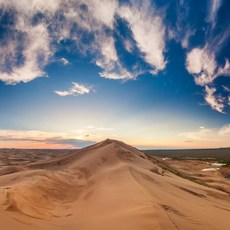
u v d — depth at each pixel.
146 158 40.84
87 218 8.89
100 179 19.58
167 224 6.94
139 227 6.76
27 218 8.22
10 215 7.95
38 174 21.83
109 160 30.23
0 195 9.88
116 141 43.53
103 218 8.36
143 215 7.59
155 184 16.69
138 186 13.36
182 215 8.66
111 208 9.80
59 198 13.73
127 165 23.25
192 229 7.15
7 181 20.92
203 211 10.89
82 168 29.02
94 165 29.00
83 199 13.83
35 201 11.02
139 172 20.92
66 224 8.22
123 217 7.84
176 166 55.25
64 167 33.59
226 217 10.42
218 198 20.11
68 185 18.02
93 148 40.34
